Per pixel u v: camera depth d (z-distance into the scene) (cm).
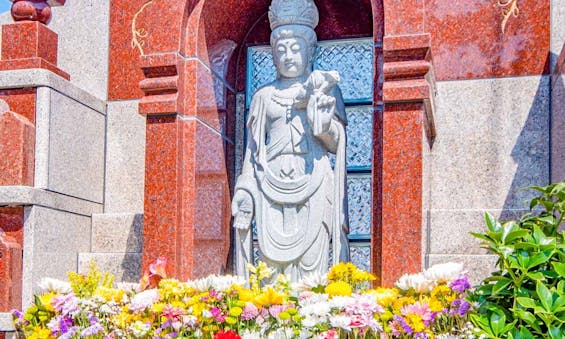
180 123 554
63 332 474
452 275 432
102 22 720
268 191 546
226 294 452
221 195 615
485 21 627
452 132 622
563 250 378
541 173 604
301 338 416
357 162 633
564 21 613
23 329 516
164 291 469
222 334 411
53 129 617
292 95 555
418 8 507
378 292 441
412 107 500
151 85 551
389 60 507
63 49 724
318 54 652
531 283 384
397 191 496
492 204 608
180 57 557
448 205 616
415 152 497
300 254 533
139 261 645
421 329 409
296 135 547
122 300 486
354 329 409
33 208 589
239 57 664
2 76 613
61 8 729
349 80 644
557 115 576
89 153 675
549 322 357
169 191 543
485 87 621
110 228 669
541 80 612
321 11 650
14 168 597
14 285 582
